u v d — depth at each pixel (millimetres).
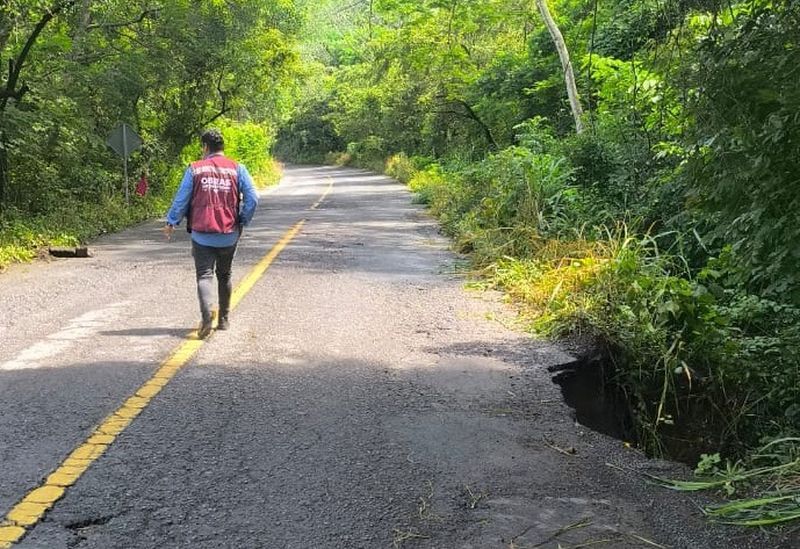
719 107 4902
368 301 9117
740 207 5160
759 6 4785
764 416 6352
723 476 4543
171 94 28156
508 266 10578
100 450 4539
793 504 4043
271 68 31547
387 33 30297
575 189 12789
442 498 4043
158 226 19000
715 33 5016
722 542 3697
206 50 25953
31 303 8852
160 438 4750
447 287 10094
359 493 4066
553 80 23562
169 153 29266
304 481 4195
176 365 6332
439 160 37875
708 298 7059
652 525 3846
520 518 3854
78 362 6387
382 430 5004
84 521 3693
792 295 5258
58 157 19234
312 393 5715
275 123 54844
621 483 4355
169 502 3904
